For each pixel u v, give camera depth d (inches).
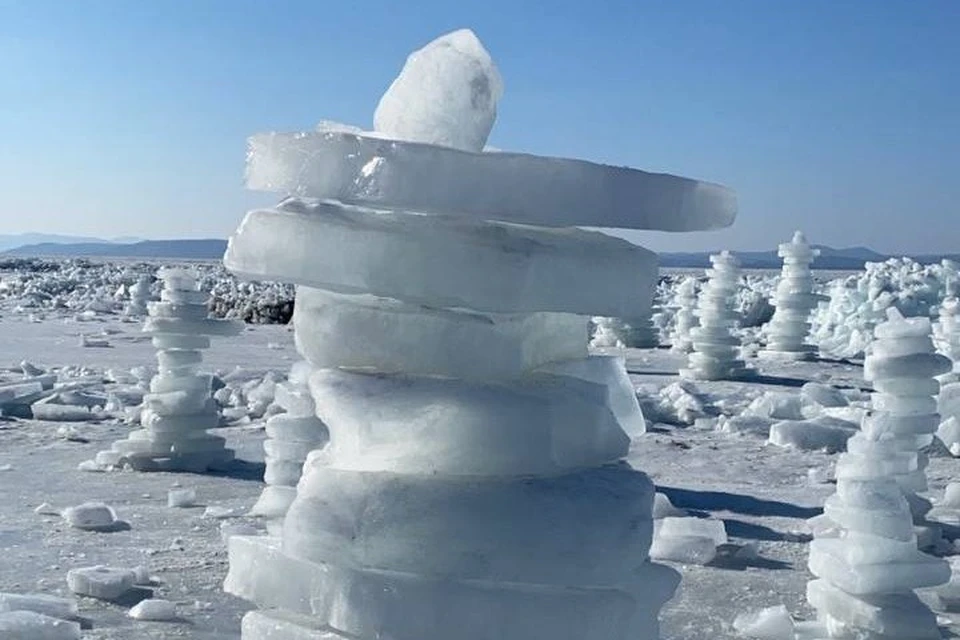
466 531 108.0
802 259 908.6
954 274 1144.2
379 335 112.7
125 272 2581.2
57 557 259.3
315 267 106.7
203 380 398.9
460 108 114.4
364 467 113.0
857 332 1032.2
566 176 105.7
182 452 389.7
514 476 112.0
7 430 472.1
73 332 1056.8
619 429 118.3
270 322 1288.1
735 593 238.2
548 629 108.6
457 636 108.0
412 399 110.3
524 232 111.0
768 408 540.1
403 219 107.9
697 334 743.1
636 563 113.6
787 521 313.9
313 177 107.3
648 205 109.2
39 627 190.1
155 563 254.7
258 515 306.7
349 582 109.8
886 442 200.7
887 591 195.0
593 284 110.0
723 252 746.2
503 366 113.0
